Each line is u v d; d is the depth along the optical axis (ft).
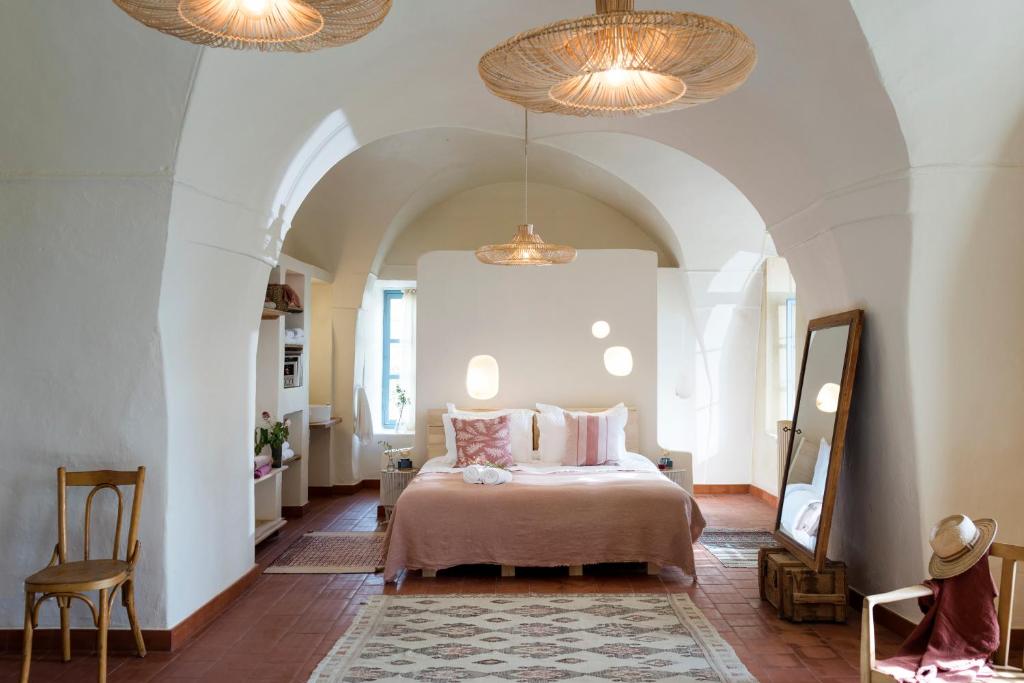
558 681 12.69
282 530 25.03
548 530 19.22
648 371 26.86
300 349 27.20
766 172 17.10
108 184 13.55
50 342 14.30
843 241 15.39
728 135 16.96
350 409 31.63
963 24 11.59
